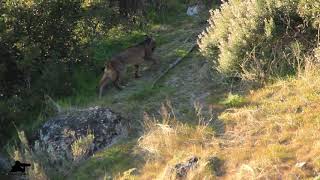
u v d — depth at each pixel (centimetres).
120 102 2666
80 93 2928
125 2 3900
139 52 2955
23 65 2817
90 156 2269
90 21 3192
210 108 2345
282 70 2391
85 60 3139
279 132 1966
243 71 2475
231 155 1902
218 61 2592
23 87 2911
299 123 1967
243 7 2584
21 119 2753
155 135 2194
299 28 2459
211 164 1872
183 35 3525
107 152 2233
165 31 3731
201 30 3547
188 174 1844
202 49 2714
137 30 3731
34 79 2986
